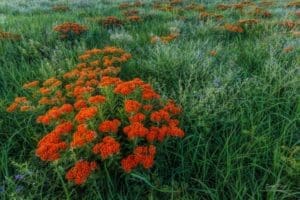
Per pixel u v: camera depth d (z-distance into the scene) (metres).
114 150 2.89
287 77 4.70
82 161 2.95
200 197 3.03
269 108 4.05
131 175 3.17
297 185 3.01
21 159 3.51
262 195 3.01
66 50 6.31
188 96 4.35
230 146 3.50
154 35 7.48
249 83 4.71
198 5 12.44
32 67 5.80
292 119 3.90
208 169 3.35
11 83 5.12
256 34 7.92
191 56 5.69
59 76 5.13
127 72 5.50
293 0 14.52
